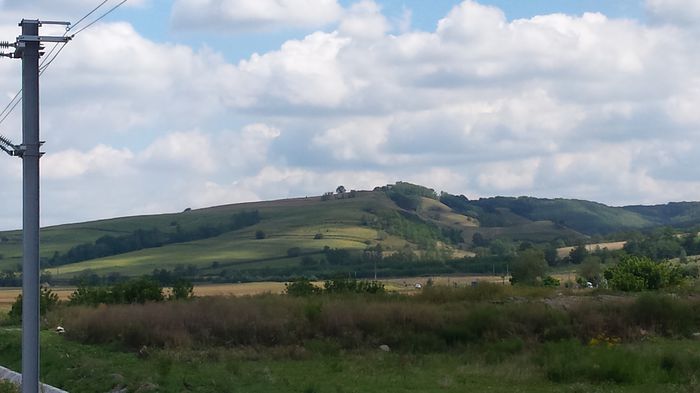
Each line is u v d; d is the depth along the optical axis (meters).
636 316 43.81
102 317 43.22
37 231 16.02
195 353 37.78
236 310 43.28
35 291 15.98
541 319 42.00
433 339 40.31
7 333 44.12
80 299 64.81
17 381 28.92
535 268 93.62
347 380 29.09
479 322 41.44
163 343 40.38
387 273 135.50
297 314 42.72
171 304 47.72
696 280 69.62
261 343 40.53
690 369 29.25
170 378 26.42
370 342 40.59
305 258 157.75
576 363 30.02
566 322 42.38
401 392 26.20
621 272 65.81
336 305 43.91
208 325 41.69
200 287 118.00
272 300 48.78
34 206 15.98
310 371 32.19
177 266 154.12
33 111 15.95
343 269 143.00
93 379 27.31
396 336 40.69
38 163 16.05
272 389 25.42
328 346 39.38
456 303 48.12
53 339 43.69
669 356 30.80
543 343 39.31
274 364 34.88
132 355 38.06
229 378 27.16
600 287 65.81
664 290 55.53
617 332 42.34
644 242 141.00
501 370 31.31
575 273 107.88
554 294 53.56
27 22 15.73
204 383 25.48
